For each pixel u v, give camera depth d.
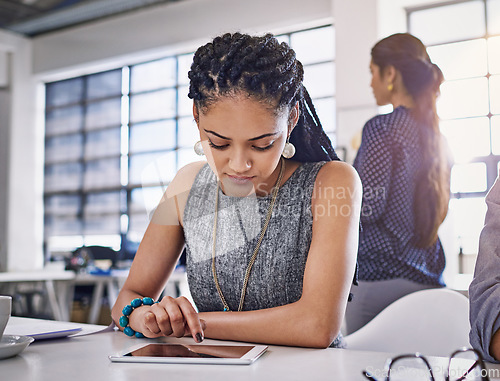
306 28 6.43
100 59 8.07
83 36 8.26
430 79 2.90
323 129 1.17
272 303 1.14
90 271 5.87
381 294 2.24
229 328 0.98
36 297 6.61
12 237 8.64
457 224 4.79
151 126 7.91
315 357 0.81
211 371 0.71
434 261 2.34
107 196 8.28
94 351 0.86
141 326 0.97
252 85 0.89
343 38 5.25
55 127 8.86
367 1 5.17
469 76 5.11
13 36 8.68
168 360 0.76
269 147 0.95
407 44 2.94
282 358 0.80
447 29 5.27
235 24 6.77
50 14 7.90
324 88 6.27
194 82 0.95
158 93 7.86
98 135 8.42
